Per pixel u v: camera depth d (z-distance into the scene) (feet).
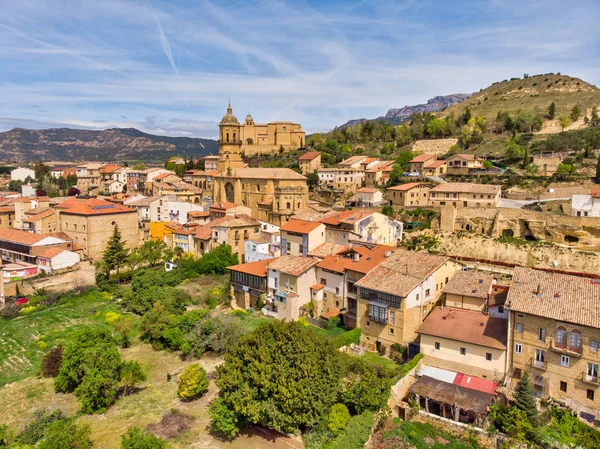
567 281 168.25
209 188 562.66
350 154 607.37
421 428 149.89
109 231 374.63
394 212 347.15
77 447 142.10
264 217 407.64
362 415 151.33
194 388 177.47
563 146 462.19
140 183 592.60
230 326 216.13
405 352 193.16
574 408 150.82
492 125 601.21
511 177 375.04
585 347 150.10
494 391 159.43
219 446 152.76
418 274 207.00
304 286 238.89
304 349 157.17
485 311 190.80
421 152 535.19
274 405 153.48
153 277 290.97
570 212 282.97
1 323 253.24
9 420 167.43
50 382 195.00
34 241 341.21
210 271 318.24
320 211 369.50
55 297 283.18
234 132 490.49
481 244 272.72
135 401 179.83
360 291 209.05
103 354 181.78
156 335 223.92
